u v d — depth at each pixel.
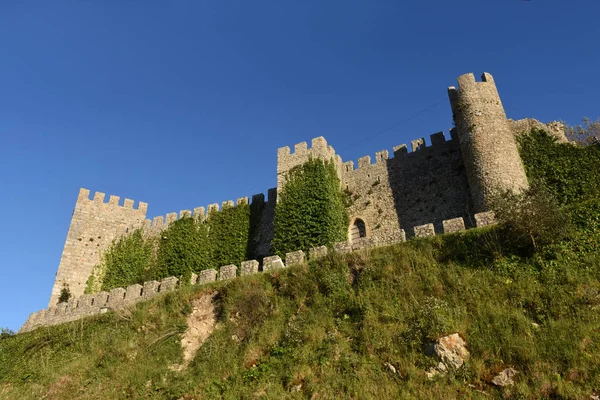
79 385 21.33
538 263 18.28
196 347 21.88
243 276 25.19
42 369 24.84
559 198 30.23
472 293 17.75
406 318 17.50
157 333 23.36
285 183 38.09
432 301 17.55
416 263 20.41
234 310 22.70
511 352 14.71
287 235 35.16
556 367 13.83
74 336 27.38
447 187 35.88
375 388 15.09
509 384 13.82
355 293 20.06
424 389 14.52
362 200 39.34
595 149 31.06
